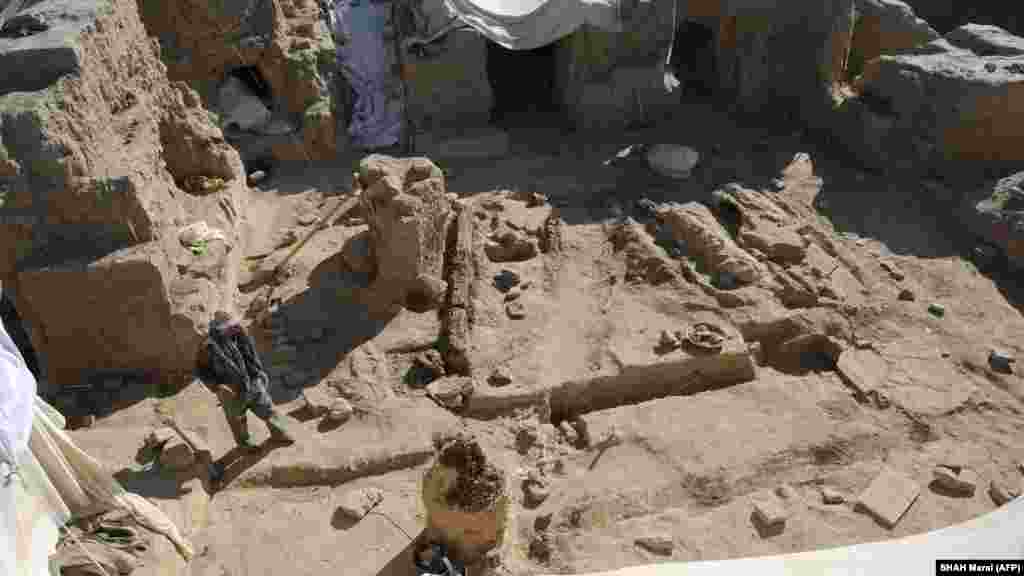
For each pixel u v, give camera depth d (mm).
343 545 8469
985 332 11266
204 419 9945
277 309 11438
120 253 9953
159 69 12773
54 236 10055
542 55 17547
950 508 8789
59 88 9938
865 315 11406
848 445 9500
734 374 10594
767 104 15961
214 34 14453
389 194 10828
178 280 10617
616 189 13945
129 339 10383
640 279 11945
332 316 11375
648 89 15422
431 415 9914
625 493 8938
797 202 13625
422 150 14984
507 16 14148
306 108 14812
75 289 9922
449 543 8039
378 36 15594
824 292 11672
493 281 11922
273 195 13945
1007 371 10641
